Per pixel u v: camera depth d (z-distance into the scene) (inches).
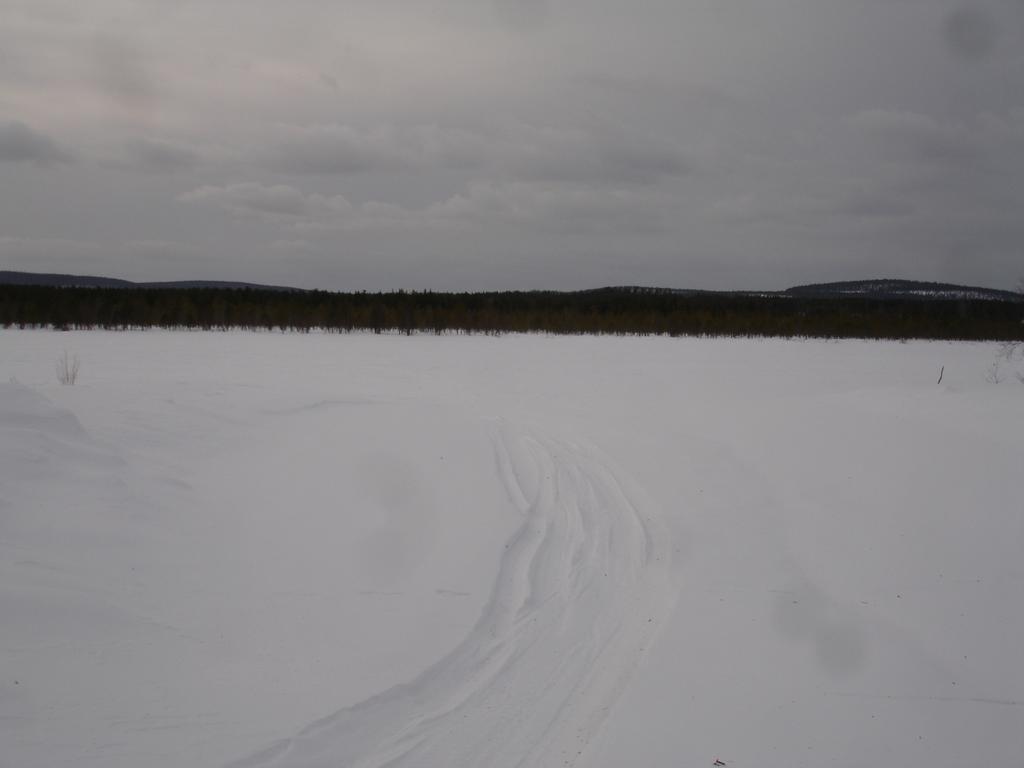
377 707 175.9
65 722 153.0
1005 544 279.9
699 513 352.5
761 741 169.3
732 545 308.5
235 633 203.3
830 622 235.0
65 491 253.9
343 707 173.5
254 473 346.6
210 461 351.3
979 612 236.8
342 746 159.0
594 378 937.5
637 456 469.4
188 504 285.3
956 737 173.2
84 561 218.7
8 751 140.9
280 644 201.6
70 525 234.2
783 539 314.2
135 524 250.8
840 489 366.0
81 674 170.2
